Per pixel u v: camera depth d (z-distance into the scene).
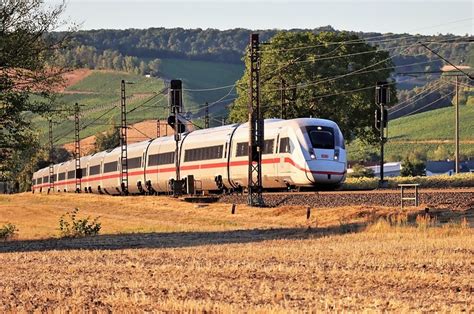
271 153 125.00
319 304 37.75
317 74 195.00
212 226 101.38
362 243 65.56
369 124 195.62
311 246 65.00
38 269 55.75
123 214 136.25
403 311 35.06
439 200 97.81
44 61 90.25
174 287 44.41
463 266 50.16
